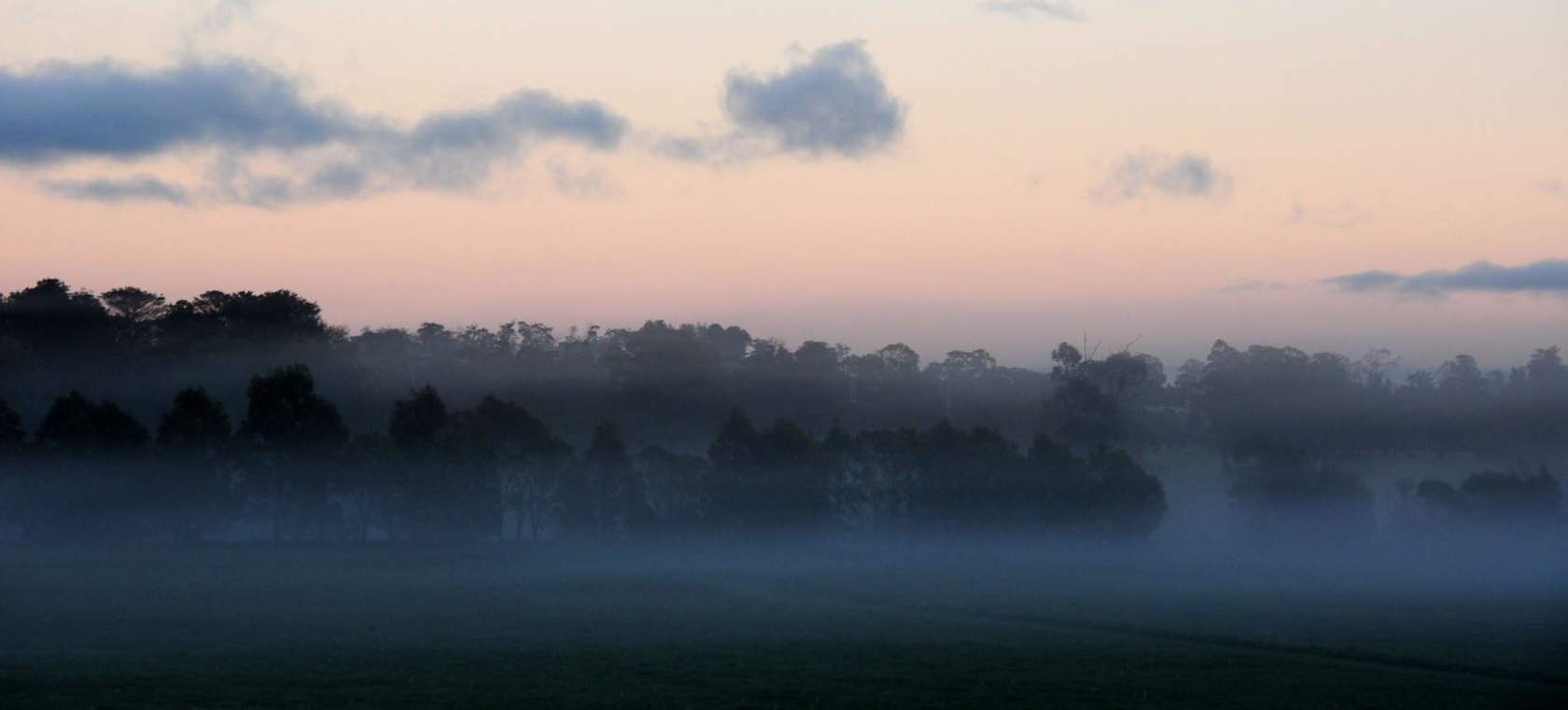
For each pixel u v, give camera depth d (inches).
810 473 6043.3
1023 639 3063.5
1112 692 2316.7
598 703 2150.6
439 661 2576.3
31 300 7691.9
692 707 2122.3
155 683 2279.8
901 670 2534.5
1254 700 2267.5
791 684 2354.8
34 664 2482.8
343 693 2199.8
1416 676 2554.1
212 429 5502.0
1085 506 6146.7
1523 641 3093.0
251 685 2269.9
